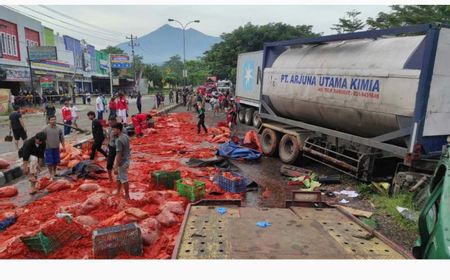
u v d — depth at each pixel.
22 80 35.50
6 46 34.50
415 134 7.44
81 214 6.93
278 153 13.47
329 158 10.39
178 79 95.19
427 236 3.88
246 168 11.71
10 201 8.21
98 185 8.84
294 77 11.39
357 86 8.80
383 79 8.06
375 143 8.68
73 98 42.47
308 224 4.42
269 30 50.88
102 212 7.05
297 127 12.70
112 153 9.23
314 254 3.53
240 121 24.48
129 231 5.28
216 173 10.57
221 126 21.53
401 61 7.75
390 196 8.27
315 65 10.47
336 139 10.41
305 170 10.49
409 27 7.69
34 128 19.86
